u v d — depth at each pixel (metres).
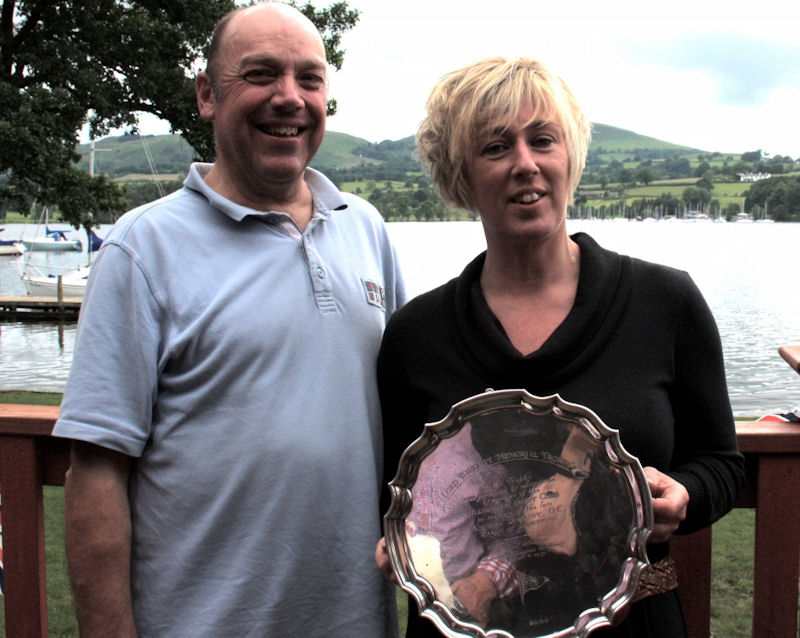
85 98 18.75
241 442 1.63
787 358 1.90
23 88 19.17
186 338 1.63
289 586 1.66
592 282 1.55
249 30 1.70
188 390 1.65
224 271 1.68
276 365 1.65
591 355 1.52
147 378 1.64
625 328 1.54
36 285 33.75
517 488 1.48
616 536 1.41
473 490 1.49
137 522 1.70
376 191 147.62
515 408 1.47
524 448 1.47
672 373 1.54
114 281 1.63
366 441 1.73
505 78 1.50
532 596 1.45
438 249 67.75
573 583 1.44
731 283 43.56
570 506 1.45
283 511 1.64
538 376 1.53
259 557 1.64
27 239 67.25
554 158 1.53
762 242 83.69
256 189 1.76
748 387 19.39
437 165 1.67
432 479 1.49
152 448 1.68
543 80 1.51
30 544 1.99
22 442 1.96
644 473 1.38
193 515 1.65
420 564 1.47
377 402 1.79
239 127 1.71
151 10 20.48
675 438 1.61
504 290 1.63
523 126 1.50
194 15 19.88
